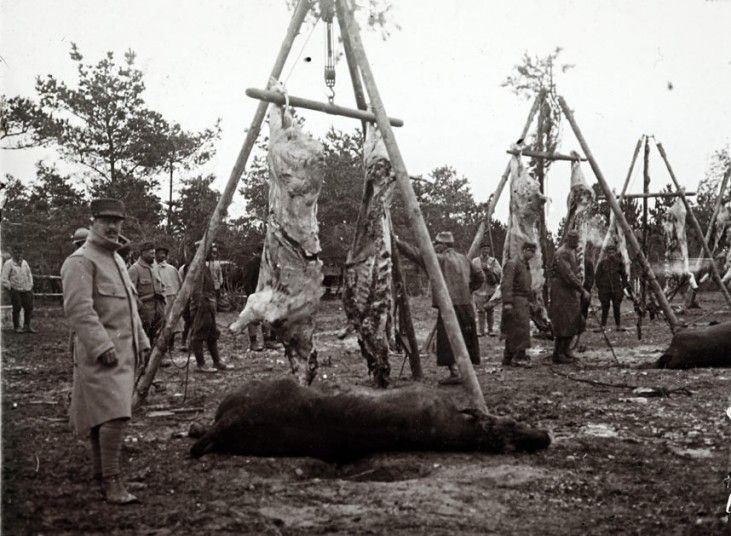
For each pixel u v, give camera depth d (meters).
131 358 5.45
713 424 7.35
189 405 8.85
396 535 4.41
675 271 20.44
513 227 13.59
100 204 5.47
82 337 5.20
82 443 6.70
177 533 4.45
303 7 8.90
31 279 19.28
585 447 6.41
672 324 14.02
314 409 6.14
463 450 6.25
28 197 25.53
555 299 12.18
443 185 44.75
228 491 5.27
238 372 11.80
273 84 8.73
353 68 9.79
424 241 7.88
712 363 11.30
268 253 8.56
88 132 26.31
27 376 11.28
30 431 7.12
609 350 14.29
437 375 11.27
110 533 4.48
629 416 7.77
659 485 5.40
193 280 8.70
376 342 9.19
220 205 8.79
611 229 17.75
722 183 23.33
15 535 4.42
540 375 10.91
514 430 6.22
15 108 21.66
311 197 8.44
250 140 8.79
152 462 6.07
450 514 4.75
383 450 6.21
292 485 5.40
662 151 19.80
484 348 15.15
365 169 9.32
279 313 8.38
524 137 14.27
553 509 4.89
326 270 34.06
